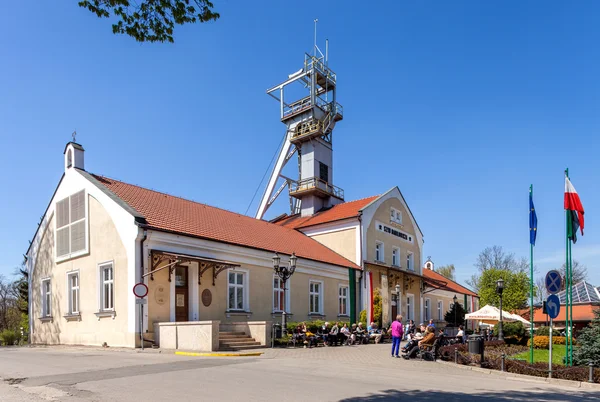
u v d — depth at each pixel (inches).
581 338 619.8
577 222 628.4
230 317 871.1
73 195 917.2
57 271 949.2
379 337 1023.0
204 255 840.3
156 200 941.8
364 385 409.4
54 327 939.3
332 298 1159.0
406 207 1595.7
